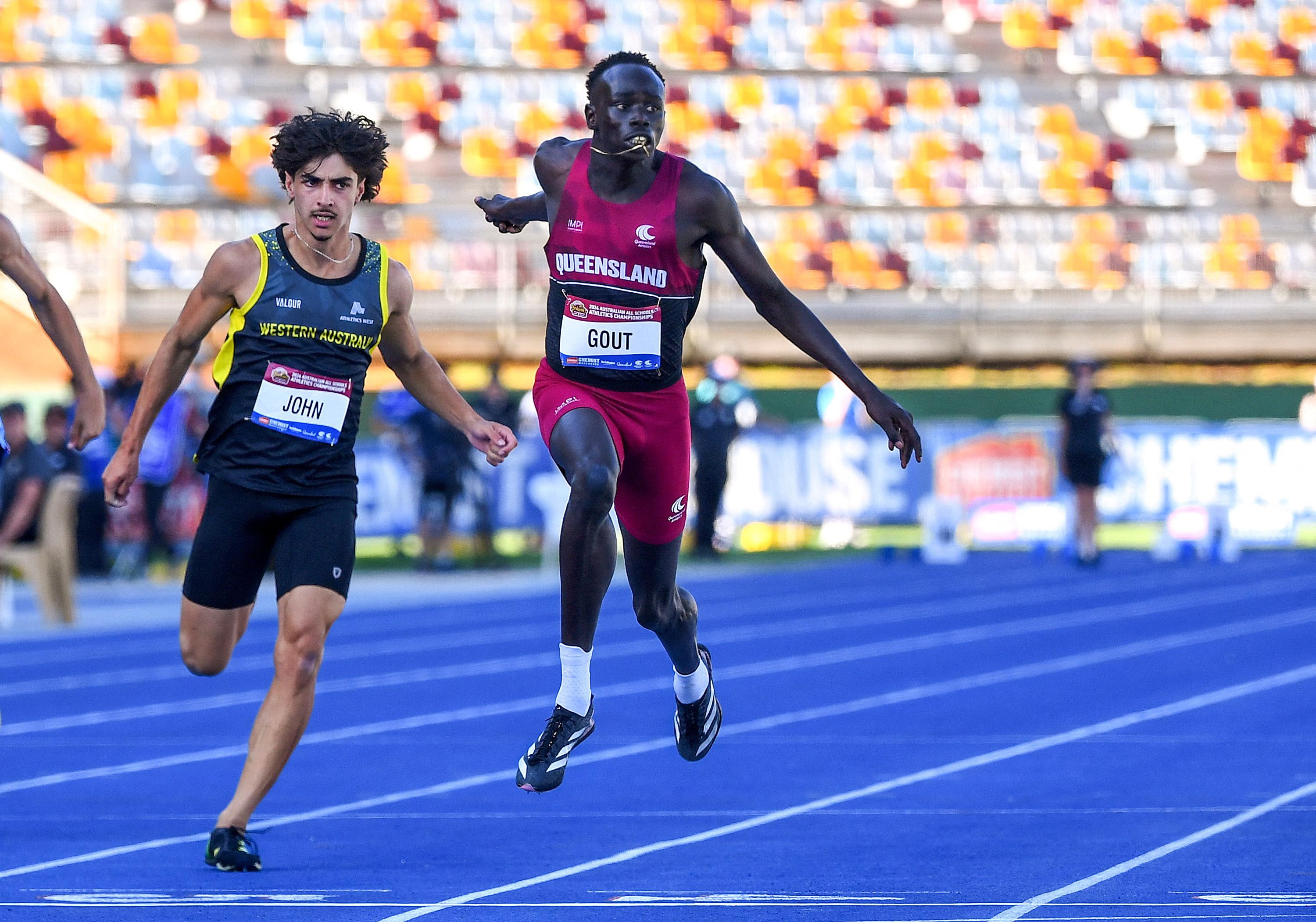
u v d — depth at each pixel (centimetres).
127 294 7962
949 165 9525
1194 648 4134
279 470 1773
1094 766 2412
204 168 8719
